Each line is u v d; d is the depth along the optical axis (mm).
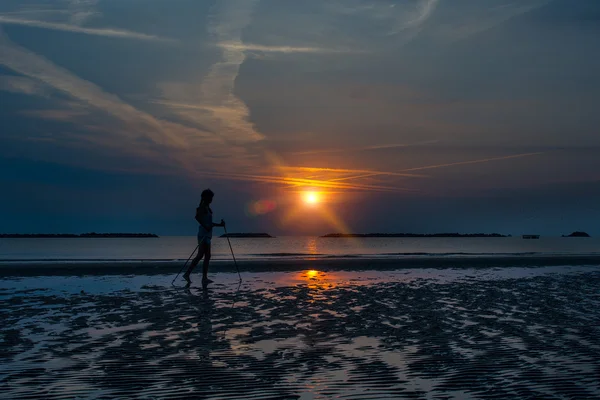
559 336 8125
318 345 7398
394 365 6332
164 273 18703
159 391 5258
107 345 7309
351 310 10641
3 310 10500
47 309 10633
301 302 11742
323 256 29734
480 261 24656
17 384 5461
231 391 5281
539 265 23156
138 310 10508
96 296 12680
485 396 5184
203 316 9797
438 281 16516
